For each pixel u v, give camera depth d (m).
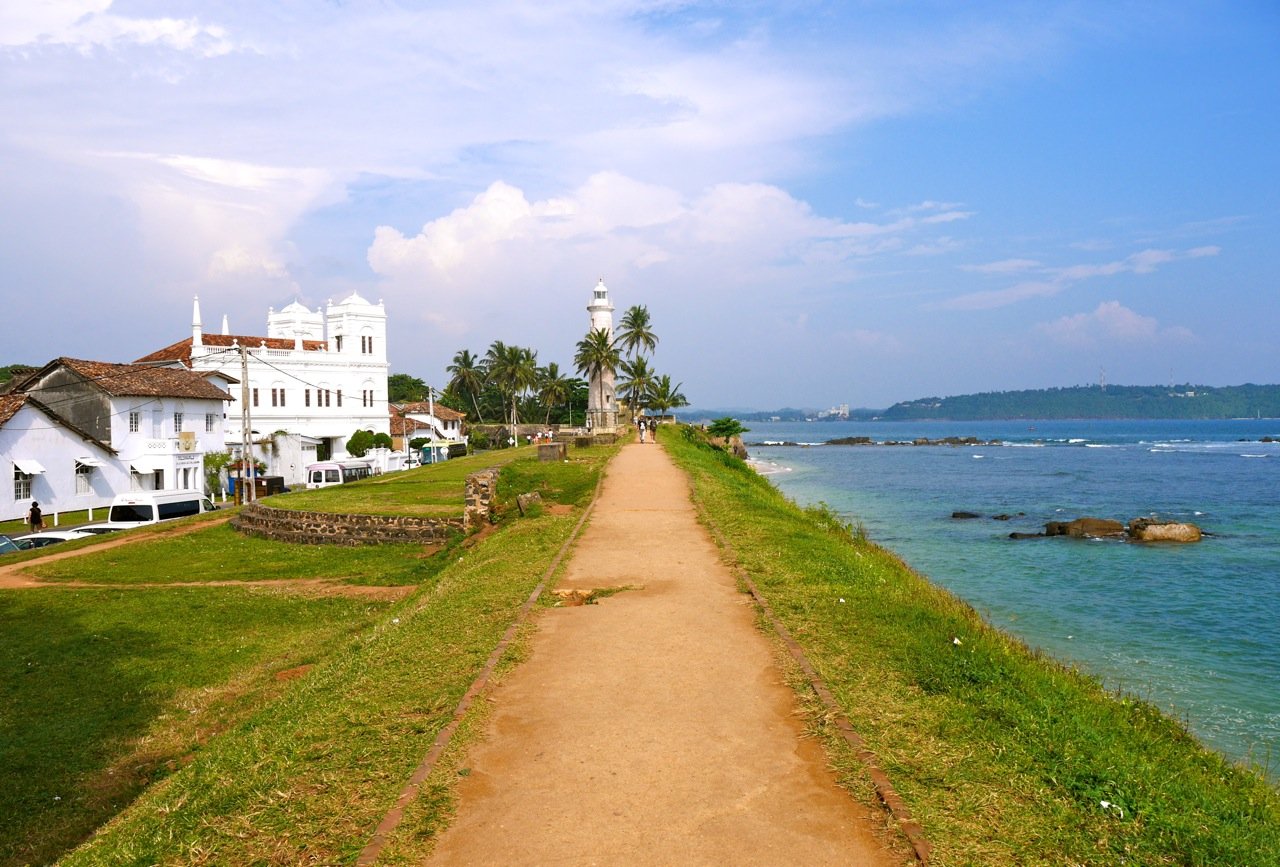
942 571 30.52
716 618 11.34
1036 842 5.66
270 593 19.88
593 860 5.52
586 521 19.77
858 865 5.44
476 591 13.09
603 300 81.12
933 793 6.29
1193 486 64.69
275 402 65.31
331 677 10.27
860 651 9.69
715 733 7.54
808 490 64.12
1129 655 19.55
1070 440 163.88
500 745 7.34
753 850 5.61
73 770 10.87
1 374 64.44
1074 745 7.35
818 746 7.21
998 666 9.58
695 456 39.09
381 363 72.69
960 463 99.12
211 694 13.45
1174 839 5.85
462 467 42.62
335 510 27.28
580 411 128.12
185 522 31.14
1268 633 21.56
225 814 6.37
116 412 42.88
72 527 31.56
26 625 17.56
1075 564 31.86
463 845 5.71
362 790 6.50
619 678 9.01
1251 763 13.00
